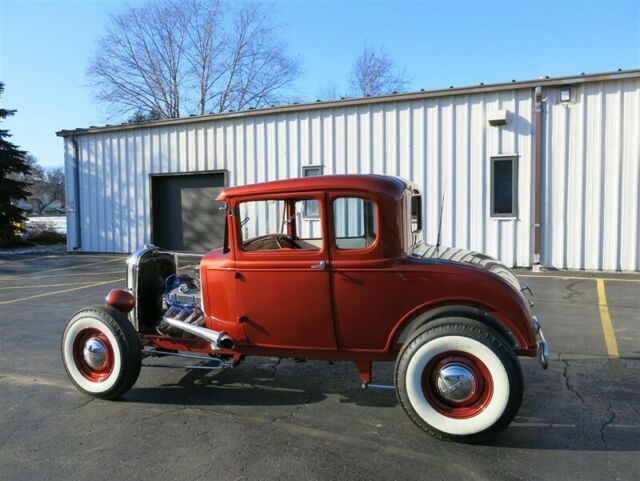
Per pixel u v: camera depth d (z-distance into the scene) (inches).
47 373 199.2
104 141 627.2
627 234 403.5
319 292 148.3
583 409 156.7
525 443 135.8
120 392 168.1
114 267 519.2
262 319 155.9
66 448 137.3
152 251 195.5
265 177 539.8
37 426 151.2
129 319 185.8
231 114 546.3
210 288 163.5
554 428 144.3
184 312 182.4
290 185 148.9
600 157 407.2
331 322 149.5
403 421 152.0
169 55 1347.2
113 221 630.5
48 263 563.5
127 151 614.5
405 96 463.5
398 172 475.2
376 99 476.1
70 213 653.9
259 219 165.9
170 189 604.4
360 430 146.2
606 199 407.8
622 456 128.3
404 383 136.9
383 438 140.8
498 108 435.2
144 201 609.9
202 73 1368.1
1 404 168.2
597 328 247.1
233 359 166.7
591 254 414.9
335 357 153.6
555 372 188.9
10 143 855.7
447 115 453.4
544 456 128.8
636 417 150.6
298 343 155.1
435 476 120.3
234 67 1384.1
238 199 155.4
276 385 183.8
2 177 848.3
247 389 180.2
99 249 642.2
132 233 620.4
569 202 418.3
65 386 184.7
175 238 606.2
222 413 159.6
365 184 144.1
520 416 152.2
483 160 442.9
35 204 2970.0
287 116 523.5
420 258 147.6
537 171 422.6
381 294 144.3
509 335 139.3
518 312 138.4
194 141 575.5
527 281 371.9
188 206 596.7
